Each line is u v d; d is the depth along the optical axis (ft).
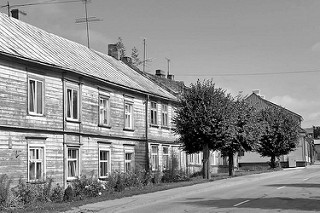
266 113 196.13
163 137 134.51
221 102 118.52
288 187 91.71
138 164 118.83
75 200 77.25
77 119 92.89
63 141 87.66
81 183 84.99
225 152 140.36
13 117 75.36
